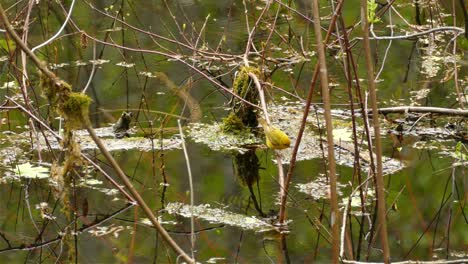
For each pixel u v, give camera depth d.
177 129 10.97
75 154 5.98
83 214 8.38
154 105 11.88
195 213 8.42
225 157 10.06
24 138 10.41
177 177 9.38
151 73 13.29
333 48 14.14
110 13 16.42
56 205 8.62
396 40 14.76
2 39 14.07
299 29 15.43
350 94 8.10
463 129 10.82
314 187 9.06
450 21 15.26
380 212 5.68
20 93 11.99
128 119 10.79
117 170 5.00
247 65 11.59
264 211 8.48
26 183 9.10
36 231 8.03
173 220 8.27
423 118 11.11
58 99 5.44
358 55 14.14
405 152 10.10
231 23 15.79
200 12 16.58
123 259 7.38
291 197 8.83
